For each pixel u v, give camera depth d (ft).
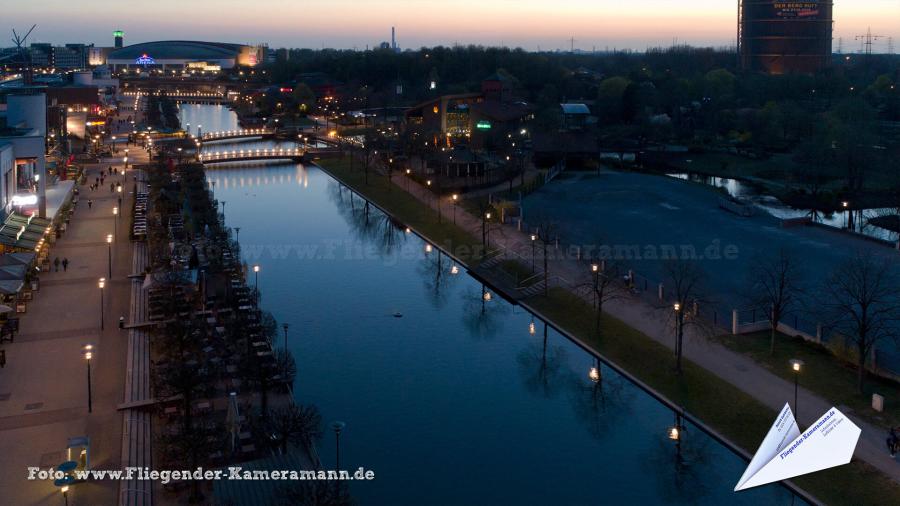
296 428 245.24
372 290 435.53
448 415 290.35
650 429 274.16
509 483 245.45
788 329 330.34
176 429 250.37
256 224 606.96
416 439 272.31
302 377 319.47
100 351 314.96
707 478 243.40
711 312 361.51
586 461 258.57
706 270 435.12
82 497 213.25
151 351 315.99
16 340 325.21
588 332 350.64
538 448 267.18
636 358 319.27
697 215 593.42
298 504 201.46
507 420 287.07
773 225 558.56
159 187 648.38
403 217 604.49
